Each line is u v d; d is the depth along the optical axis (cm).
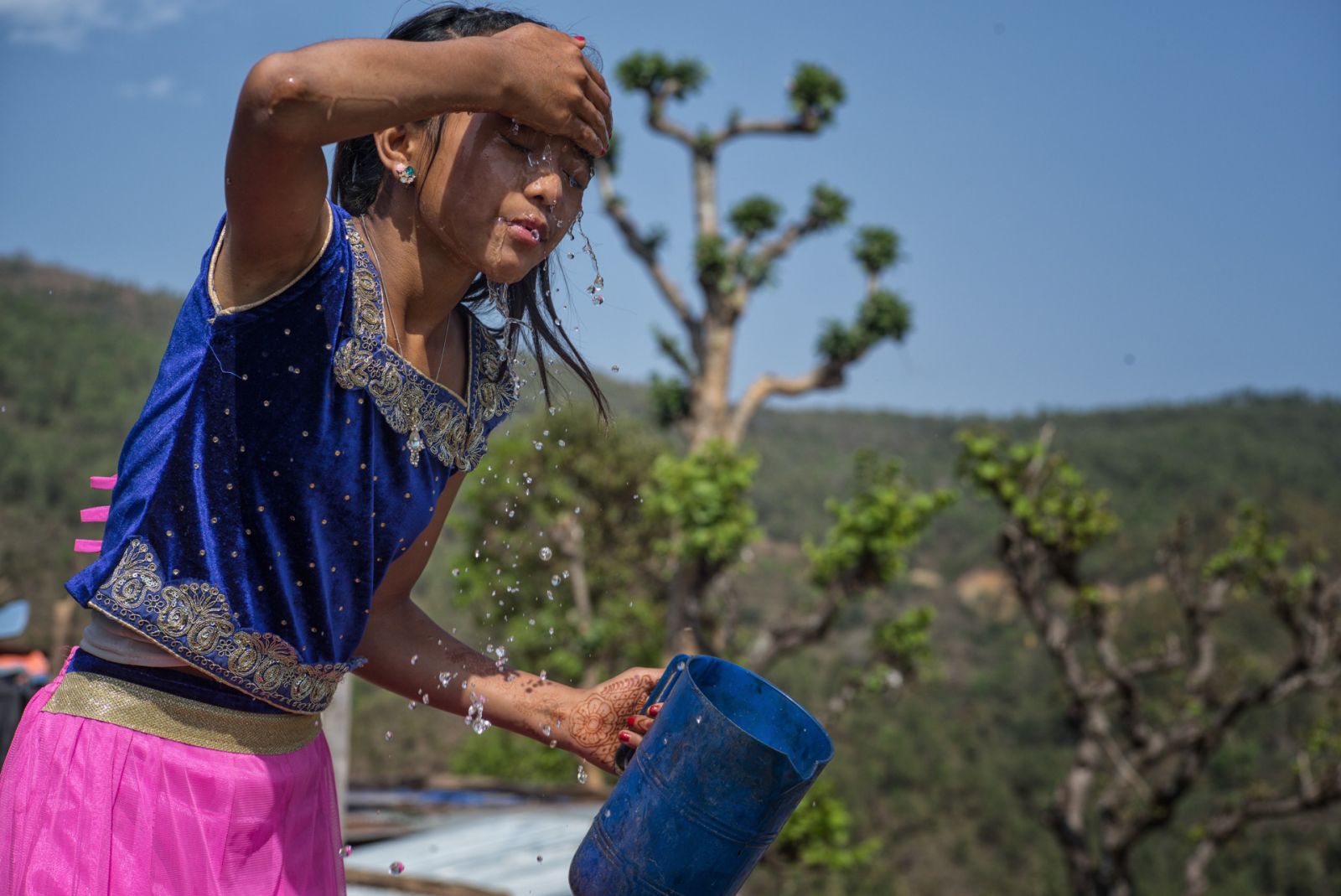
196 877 165
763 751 181
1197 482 18025
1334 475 18600
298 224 155
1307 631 1797
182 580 164
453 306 180
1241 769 7719
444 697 209
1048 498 1856
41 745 166
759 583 10100
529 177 168
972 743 9369
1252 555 1847
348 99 145
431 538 202
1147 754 1873
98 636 169
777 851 1900
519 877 597
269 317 160
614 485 2317
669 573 2041
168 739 167
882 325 2047
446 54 151
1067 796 1884
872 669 2031
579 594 2220
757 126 2152
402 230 172
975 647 12412
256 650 170
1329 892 7169
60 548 1780
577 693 211
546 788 1273
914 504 1850
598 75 167
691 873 184
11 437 5175
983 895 7506
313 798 185
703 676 211
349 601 179
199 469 164
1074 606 1908
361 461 171
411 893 503
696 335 2120
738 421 2086
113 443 5794
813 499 17725
